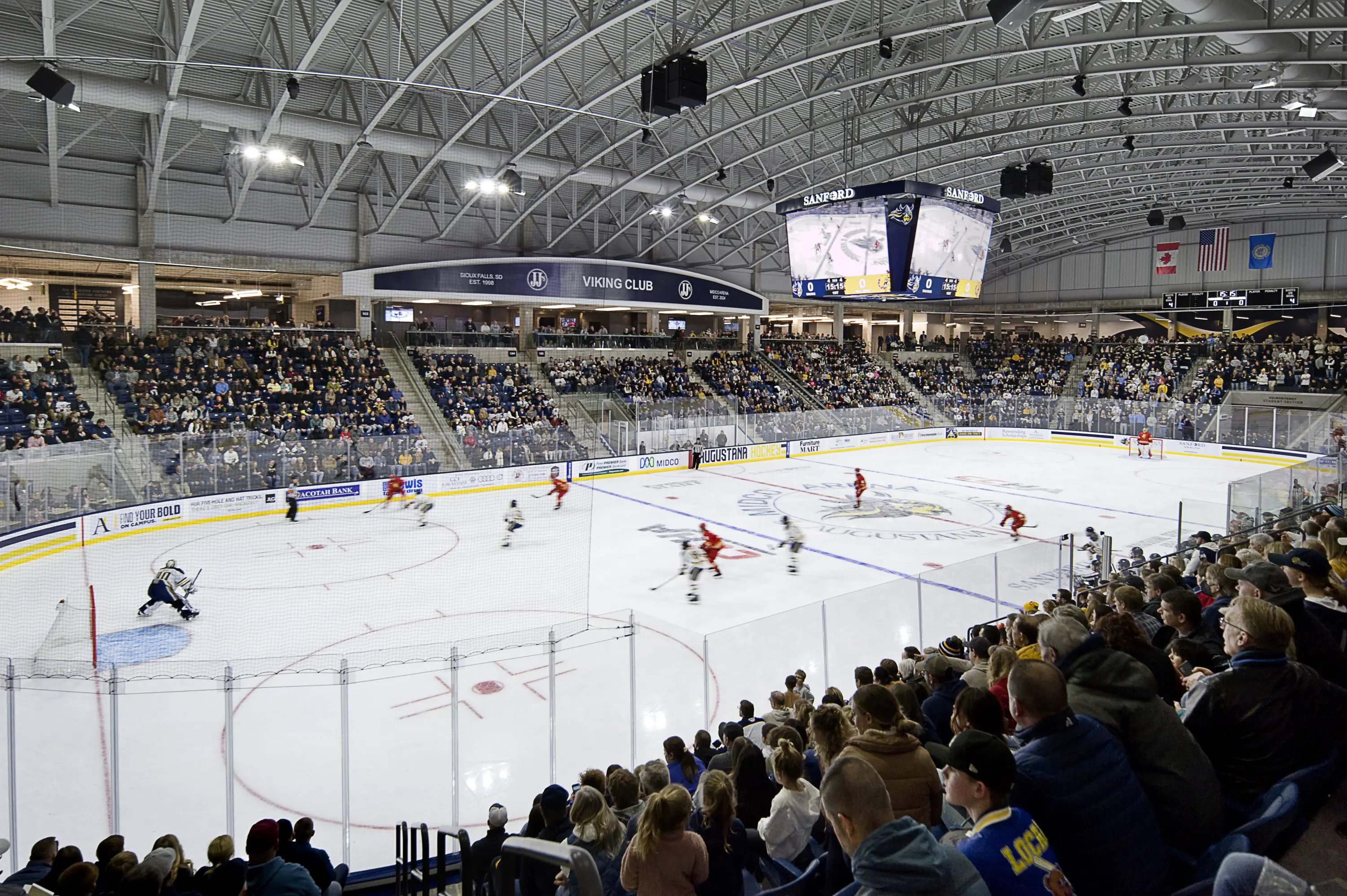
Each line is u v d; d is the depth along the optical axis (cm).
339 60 2622
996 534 2642
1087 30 2753
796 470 4106
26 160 2958
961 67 3225
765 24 2389
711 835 490
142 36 2383
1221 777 420
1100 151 4019
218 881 497
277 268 3575
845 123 3334
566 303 4397
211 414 3116
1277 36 2316
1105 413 4909
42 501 2305
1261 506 2025
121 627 1717
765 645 1177
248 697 1304
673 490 3522
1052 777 337
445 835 704
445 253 4066
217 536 2612
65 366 2934
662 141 3691
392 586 2045
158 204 3241
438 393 3862
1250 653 414
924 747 555
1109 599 1001
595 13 2508
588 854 228
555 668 1354
